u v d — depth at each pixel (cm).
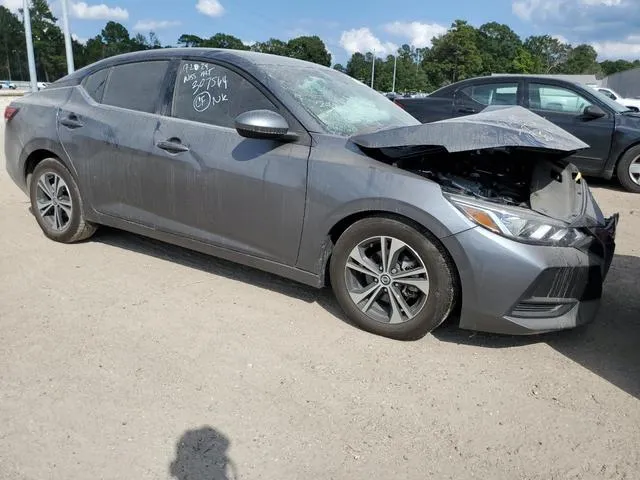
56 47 9481
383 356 317
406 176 314
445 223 299
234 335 334
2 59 9506
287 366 304
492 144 299
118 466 228
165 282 405
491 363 317
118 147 408
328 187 329
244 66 374
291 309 370
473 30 10500
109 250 464
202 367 299
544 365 318
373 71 8825
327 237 340
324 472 231
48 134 448
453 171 363
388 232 318
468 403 280
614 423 269
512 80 867
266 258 363
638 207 705
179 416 260
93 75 448
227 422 257
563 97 831
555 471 238
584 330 362
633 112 819
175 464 231
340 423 261
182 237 395
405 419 266
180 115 391
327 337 335
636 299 411
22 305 360
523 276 295
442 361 316
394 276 324
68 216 458
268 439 248
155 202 400
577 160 822
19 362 296
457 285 317
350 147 333
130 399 270
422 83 10681
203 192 373
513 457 245
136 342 321
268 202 349
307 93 371
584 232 321
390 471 234
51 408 261
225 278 417
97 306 363
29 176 484
